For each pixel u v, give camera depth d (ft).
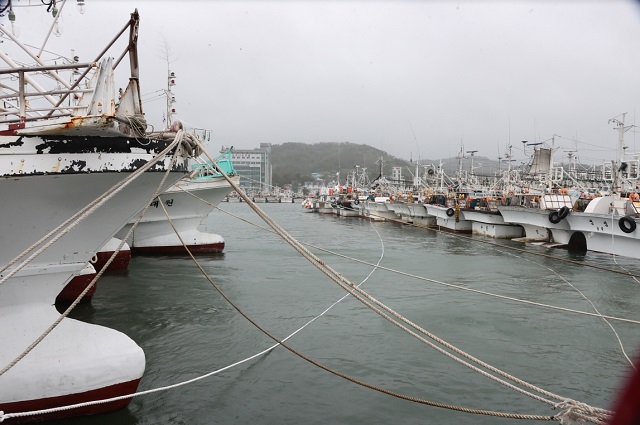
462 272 70.28
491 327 42.37
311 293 54.49
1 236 22.58
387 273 68.95
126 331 39.17
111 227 24.99
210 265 72.49
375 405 27.07
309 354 34.76
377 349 36.06
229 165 83.46
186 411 25.62
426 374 31.60
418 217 160.97
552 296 54.75
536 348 37.14
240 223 181.37
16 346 22.86
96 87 21.85
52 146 21.97
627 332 41.39
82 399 22.80
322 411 26.21
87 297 48.14
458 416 26.12
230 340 37.32
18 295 23.63
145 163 23.73
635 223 76.89
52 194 22.62
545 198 100.78
